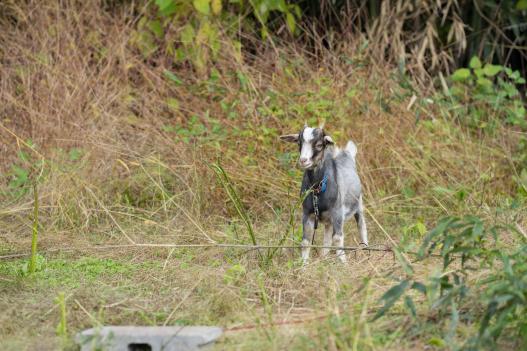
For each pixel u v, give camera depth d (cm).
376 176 1381
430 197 1331
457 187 1334
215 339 749
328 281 892
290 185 1318
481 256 871
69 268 1020
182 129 1436
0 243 1167
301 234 1081
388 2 1689
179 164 1366
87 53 1570
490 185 1367
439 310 764
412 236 1148
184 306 856
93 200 1287
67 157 1364
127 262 1059
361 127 1427
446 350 700
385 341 720
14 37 1577
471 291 797
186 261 1045
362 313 730
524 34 1870
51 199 1277
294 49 1573
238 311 827
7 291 912
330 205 1027
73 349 743
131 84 1582
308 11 1841
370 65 1589
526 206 1265
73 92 1459
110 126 1436
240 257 1034
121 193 1341
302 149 1009
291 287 901
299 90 1504
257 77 1555
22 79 1505
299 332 745
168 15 1650
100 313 806
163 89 1555
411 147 1427
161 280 957
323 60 1558
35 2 1596
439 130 1475
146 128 1449
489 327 726
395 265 970
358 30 1639
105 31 1612
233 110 1468
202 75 1584
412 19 1800
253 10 1728
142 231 1209
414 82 1581
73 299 876
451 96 1555
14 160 1409
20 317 827
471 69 1816
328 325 708
